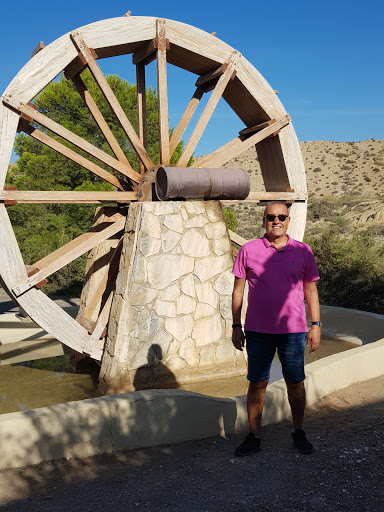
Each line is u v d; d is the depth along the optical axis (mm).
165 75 6555
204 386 5781
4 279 5770
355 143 62781
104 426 3379
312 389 4230
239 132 8141
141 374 5590
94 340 6078
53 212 18359
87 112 16844
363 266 9750
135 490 2848
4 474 3070
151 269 5645
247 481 2873
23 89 5867
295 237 7777
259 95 7426
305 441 3230
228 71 7117
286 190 7738
